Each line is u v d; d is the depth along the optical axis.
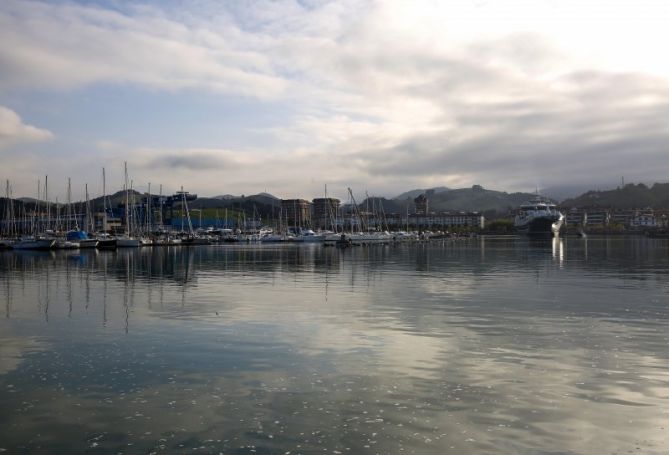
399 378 18.22
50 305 35.31
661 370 19.06
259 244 181.50
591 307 33.56
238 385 17.59
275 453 12.76
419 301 36.62
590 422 14.38
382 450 12.85
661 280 51.00
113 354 21.69
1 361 20.70
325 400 16.12
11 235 165.38
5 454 12.80
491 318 29.64
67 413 15.26
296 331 26.09
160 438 13.60
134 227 178.75
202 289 44.75
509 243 191.88
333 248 145.88
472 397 16.28
